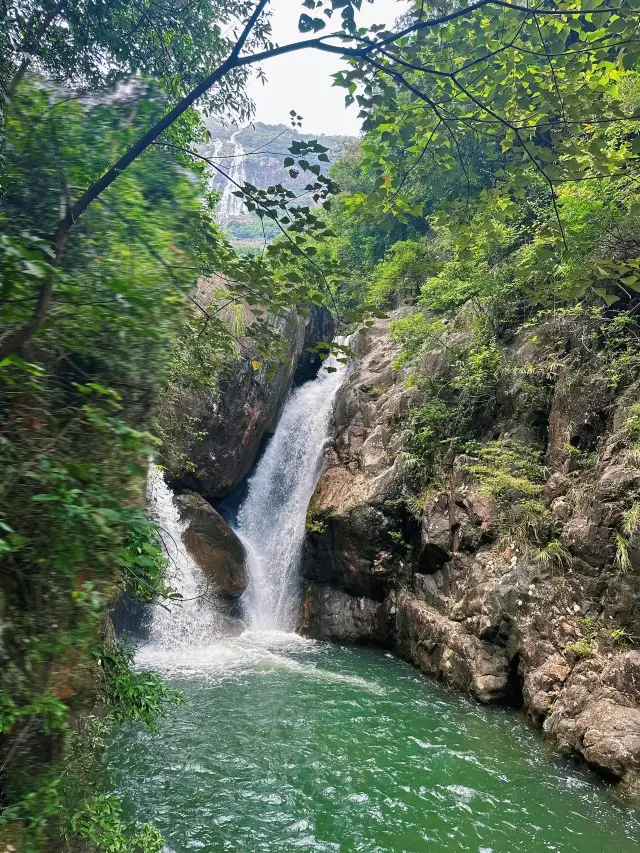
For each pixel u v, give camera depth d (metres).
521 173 3.40
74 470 2.10
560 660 8.05
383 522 12.61
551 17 2.99
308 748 7.31
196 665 10.51
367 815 5.91
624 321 9.15
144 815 5.73
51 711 2.15
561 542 8.96
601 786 6.45
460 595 10.23
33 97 2.43
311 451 16.77
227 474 14.92
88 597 2.19
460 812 5.98
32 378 2.13
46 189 2.36
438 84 3.34
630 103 7.64
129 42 4.97
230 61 2.68
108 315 2.34
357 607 12.92
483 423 12.07
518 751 7.29
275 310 3.88
